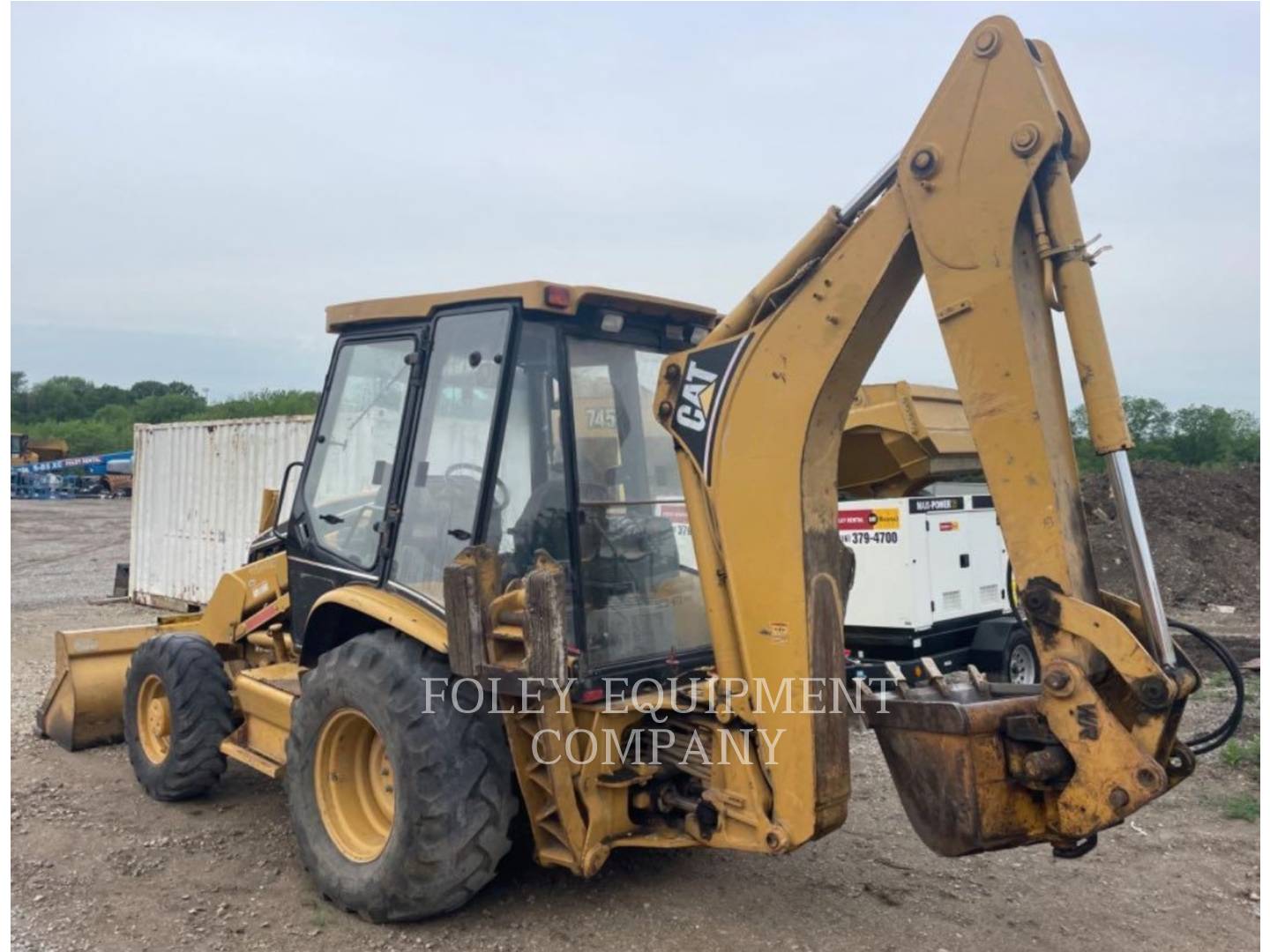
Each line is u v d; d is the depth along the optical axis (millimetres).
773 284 3738
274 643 5801
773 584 3693
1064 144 3273
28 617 12844
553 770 3865
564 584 3852
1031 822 3391
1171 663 3113
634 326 4512
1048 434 3236
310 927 4168
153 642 5836
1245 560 14234
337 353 5066
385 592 4480
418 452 4445
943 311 3303
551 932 4105
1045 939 4098
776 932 4117
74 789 5879
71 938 4055
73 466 42812
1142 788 3010
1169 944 4074
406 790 3980
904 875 4699
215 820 5418
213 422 12852
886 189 3523
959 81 3275
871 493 8703
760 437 3715
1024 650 8531
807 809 3627
